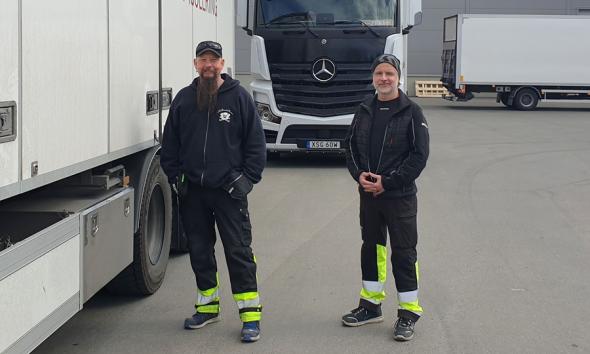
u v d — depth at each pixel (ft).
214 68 15.43
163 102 18.97
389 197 15.94
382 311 18.10
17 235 11.47
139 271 18.06
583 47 91.09
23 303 10.59
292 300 18.93
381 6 40.88
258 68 41.75
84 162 13.47
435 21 115.44
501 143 57.11
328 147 41.78
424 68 116.57
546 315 17.74
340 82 40.96
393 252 16.25
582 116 84.38
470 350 15.53
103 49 14.44
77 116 13.06
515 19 90.84
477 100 110.73
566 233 26.76
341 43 40.65
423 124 15.70
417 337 16.28
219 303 18.08
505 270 21.70
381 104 16.10
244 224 16.11
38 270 11.07
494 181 38.93
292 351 15.52
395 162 15.93
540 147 54.39
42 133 11.48
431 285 20.16
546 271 21.62
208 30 24.07
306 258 23.09
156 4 18.19
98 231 13.84
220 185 15.58
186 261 22.76
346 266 22.13
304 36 40.83
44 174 11.59
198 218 16.35
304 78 41.04
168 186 20.08
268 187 36.91
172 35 19.72
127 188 16.10
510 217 29.63
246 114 15.71
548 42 91.04
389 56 15.87
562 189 36.47
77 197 14.61
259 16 41.45
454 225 28.02
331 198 33.83
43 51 11.48
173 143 16.15
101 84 14.35
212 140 15.56
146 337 16.31
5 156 10.24
